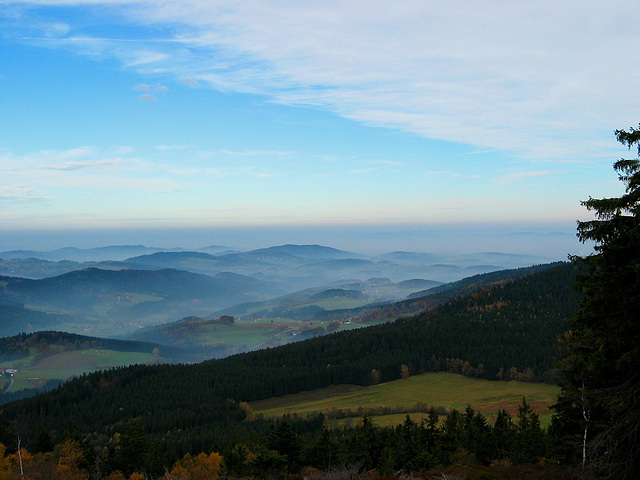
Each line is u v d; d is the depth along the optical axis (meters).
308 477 26.36
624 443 17.12
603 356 17.72
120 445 52.88
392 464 44.69
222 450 77.38
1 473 32.97
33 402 130.00
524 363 139.00
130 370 162.62
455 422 58.75
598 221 18.98
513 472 22.64
